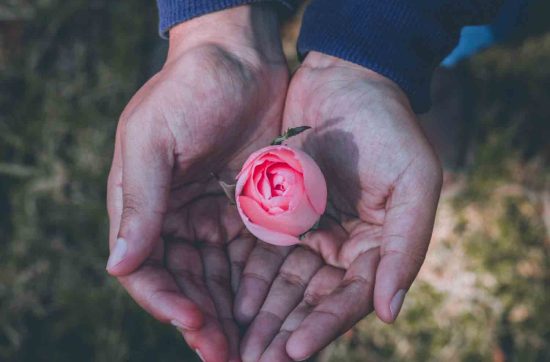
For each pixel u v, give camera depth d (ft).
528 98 2.10
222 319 1.26
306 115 1.36
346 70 1.34
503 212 2.00
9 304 1.92
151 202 1.23
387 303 1.17
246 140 1.37
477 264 1.96
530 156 2.07
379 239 1.27
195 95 1.28
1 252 1.95
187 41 1.40
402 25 1.32
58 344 1.95
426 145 1.24
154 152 1.26
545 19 2.12
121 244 1.20
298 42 1.41
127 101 2.04
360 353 1.95
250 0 1.38
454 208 2.00
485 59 2.11
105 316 1.93
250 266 1.30
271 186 1.16
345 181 1.30
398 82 1.32
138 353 1.94
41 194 1.96
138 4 2.09
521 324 1.95
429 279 1.96
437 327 1.95
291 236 1.17
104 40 2.08
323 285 1.28
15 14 2.04
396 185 1.23
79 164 1.99
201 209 1.35
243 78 1.33
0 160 1.97
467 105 2.09
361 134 1.27
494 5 1.36
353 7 1.34
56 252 1.96
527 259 1.98
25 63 2.04
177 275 1.27
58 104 2.00
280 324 1.24
